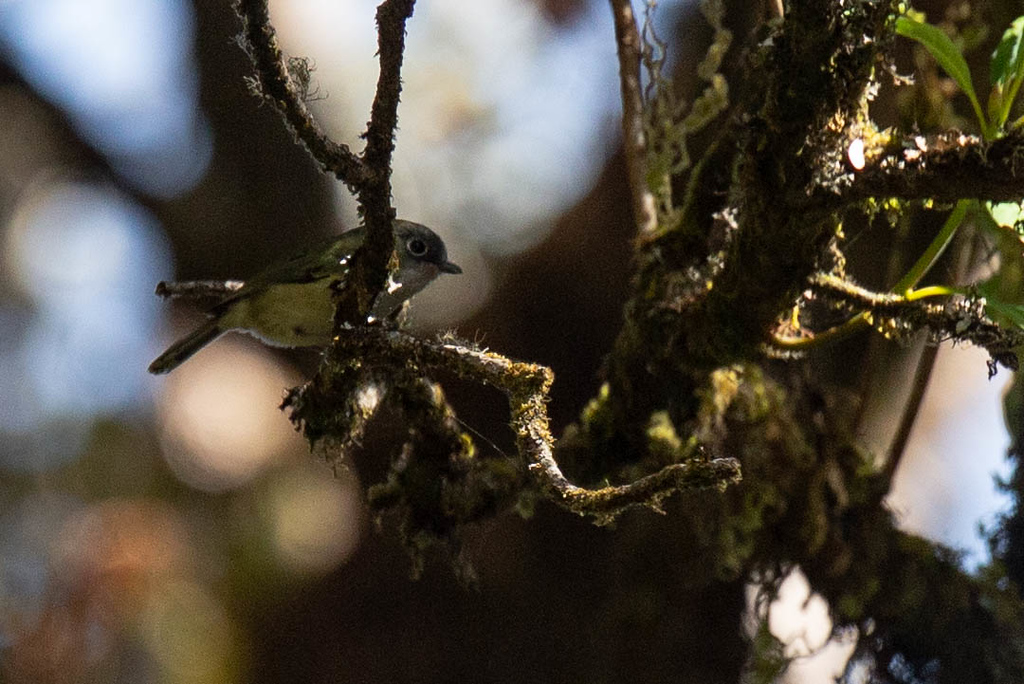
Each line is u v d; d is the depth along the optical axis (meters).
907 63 7.14
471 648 10.94
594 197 12.13
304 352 14.78
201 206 12.67
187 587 13.89
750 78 6.40
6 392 15.21
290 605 12.49
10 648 13.38
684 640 8.41
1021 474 7.53
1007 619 7.45
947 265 7.43
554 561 10.88
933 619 7.45
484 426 11.60
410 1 4.89
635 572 8.46
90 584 13.62
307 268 8.33
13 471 14.94
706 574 7.97
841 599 7.47
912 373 8.59
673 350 6.49
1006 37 5.52
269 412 14.74
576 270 11.92
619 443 6.87
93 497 14.72
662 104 7.18
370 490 6.52
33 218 14.10
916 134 5.54
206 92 12.42
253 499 14.20
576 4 13.62
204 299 13.41
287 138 12.39
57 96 13.92
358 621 11.66
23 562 14.09
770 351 6.35
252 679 12.65
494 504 6.60
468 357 5.33
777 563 7.53
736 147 6.39
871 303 5.70
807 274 5.62
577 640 10.52
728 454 7.23
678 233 6.60
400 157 13.41
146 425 15.05
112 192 13.82
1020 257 6.43
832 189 5.24
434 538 6.51
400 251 9.00
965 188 5.12
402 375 6.21
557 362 11.82
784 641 7.79
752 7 8.44
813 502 7.33
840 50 5.06
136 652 13.41
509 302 12.09
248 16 4.79
